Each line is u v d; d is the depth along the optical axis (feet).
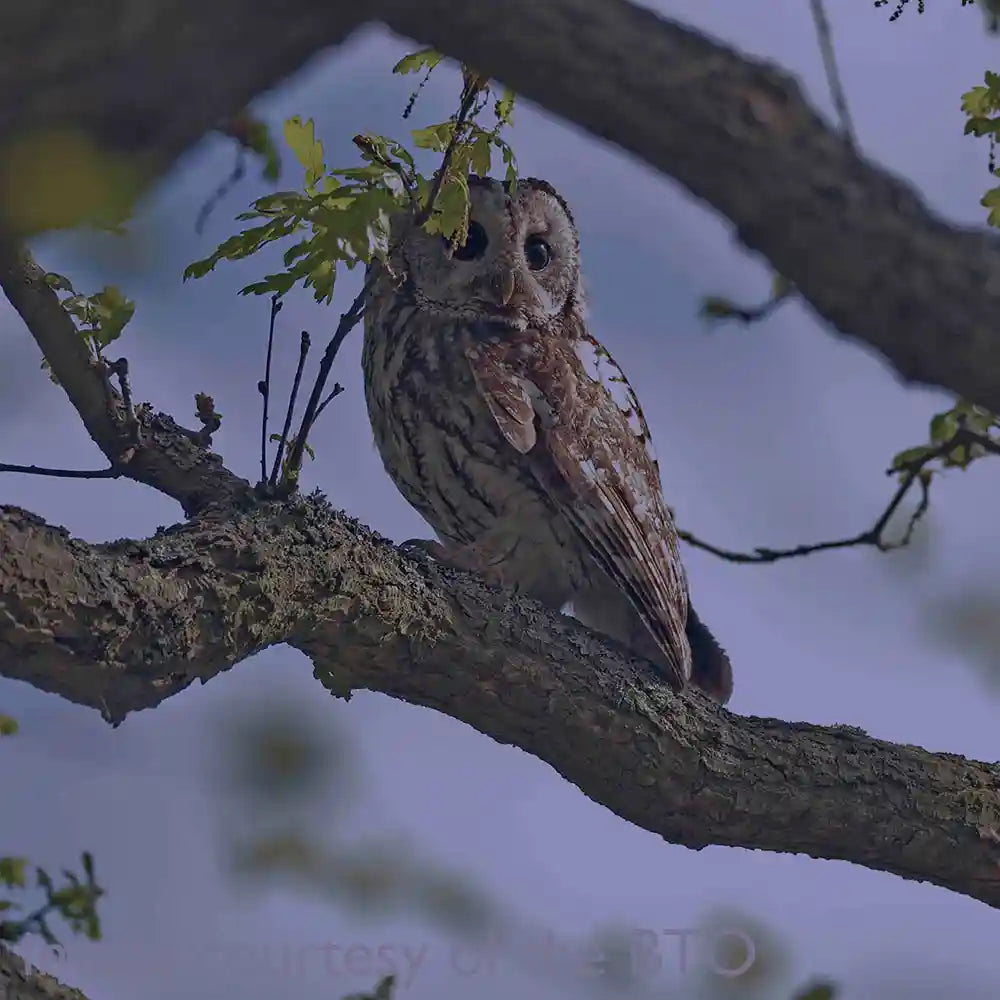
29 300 30.45
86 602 24.09
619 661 33.17
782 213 13.74
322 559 28.32
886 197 13.88
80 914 27.58
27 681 24.62
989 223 28.60
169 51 11.31
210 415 34.14
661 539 40.81
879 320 13.99
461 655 30.91
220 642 26.37
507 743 33.06
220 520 27.71
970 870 34.37
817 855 34.73
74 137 11.11
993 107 28.09
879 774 34.01
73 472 30.91
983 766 35.12
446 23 12.92
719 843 34.27
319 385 27.99
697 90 13.46
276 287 26.48
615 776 32.94
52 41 11.02
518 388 40.27
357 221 24.94
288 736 30.42
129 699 25.40
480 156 27.30
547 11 13.10
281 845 31.14
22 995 26.11
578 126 13.82
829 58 14.65
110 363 32.19
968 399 14.46
